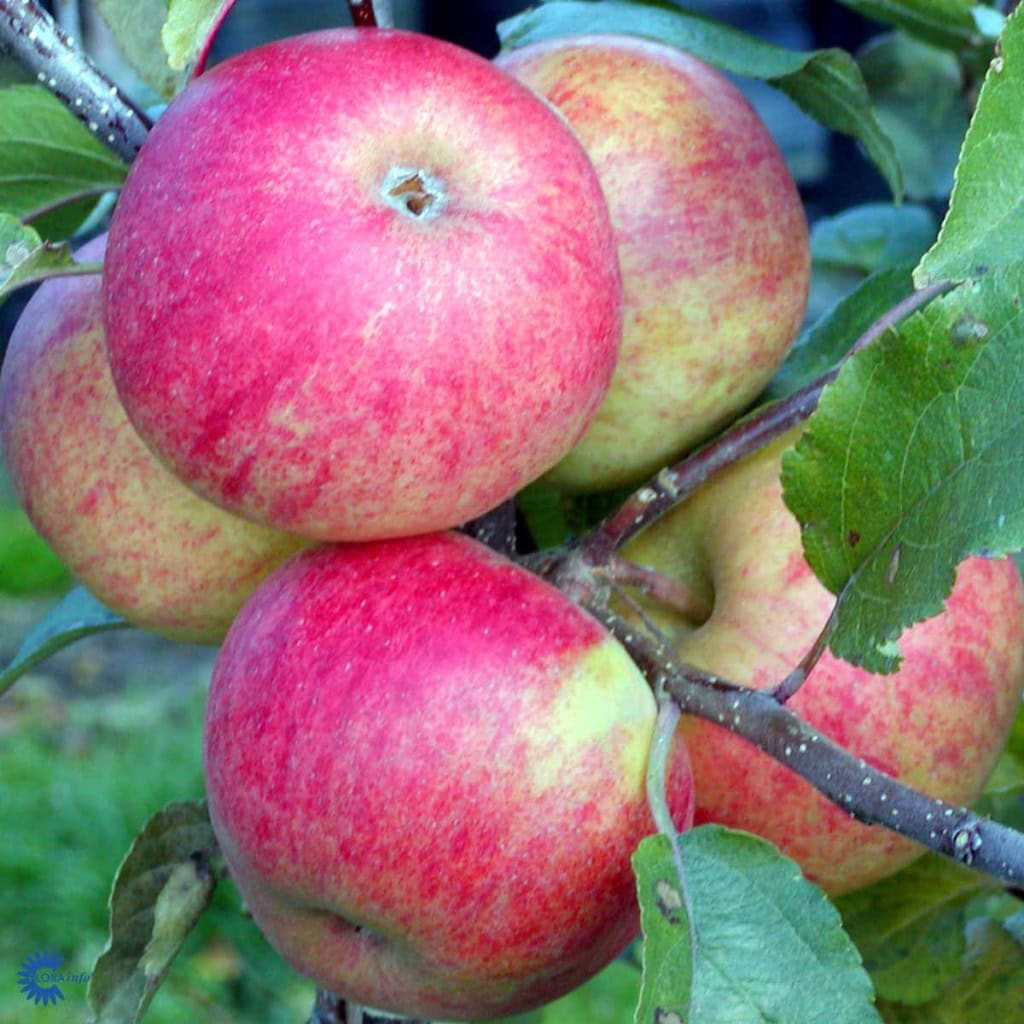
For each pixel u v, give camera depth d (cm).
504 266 34
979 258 32
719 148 41
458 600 36
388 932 36
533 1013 54
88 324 41
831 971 34
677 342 41
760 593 40
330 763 35
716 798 39
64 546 42
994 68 32
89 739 156
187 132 35
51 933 128
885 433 35
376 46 35
